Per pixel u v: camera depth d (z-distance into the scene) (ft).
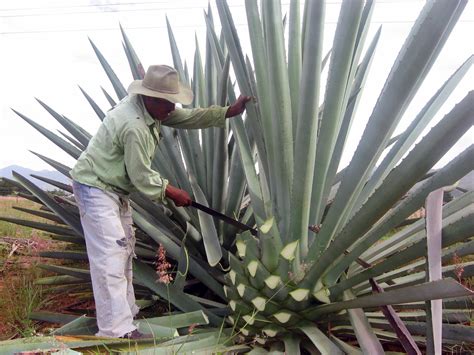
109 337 8.89
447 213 9.21
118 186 9.77
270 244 8.93
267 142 9.66
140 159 9.37
